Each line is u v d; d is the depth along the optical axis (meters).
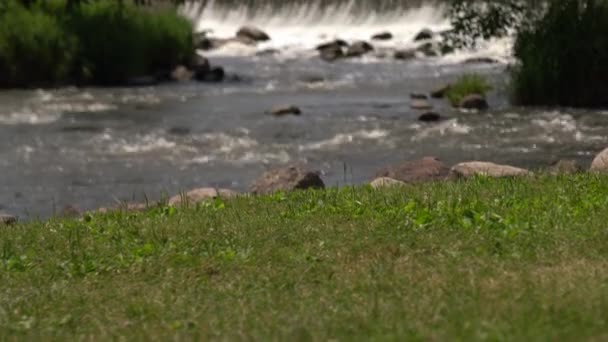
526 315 15.64
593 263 18.84
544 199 24.61
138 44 73.94
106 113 58.28
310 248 21.28
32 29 71.44
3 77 70.75
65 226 25.81
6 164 44.75
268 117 55.53
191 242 22.61
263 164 44.19
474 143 46.84
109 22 74.69
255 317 17.03
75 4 75.62
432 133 49.47
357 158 44.72
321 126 52.22
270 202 27.14
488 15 56.16
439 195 26.22
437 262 19.55
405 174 33.00
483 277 18.20
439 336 14.73
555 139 47.19
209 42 90.56
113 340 16.58
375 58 81.88
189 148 47.66
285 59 84.00
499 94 59.59
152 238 23.34
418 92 63.81
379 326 15.73
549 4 58.03
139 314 17.91
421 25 92.69
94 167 44.06
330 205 25.64
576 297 16.47
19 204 38.41
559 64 56.19
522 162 42.72
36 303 19.05
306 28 97.50
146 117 56.56
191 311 17.81
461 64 76.38
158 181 41.53
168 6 85.25
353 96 63.03
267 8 101.00
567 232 21.06
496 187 27.06
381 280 18.53
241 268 20.23
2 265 21.89
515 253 19.70
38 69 71.44
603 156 31.83
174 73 74.25
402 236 21.70
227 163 44.53
